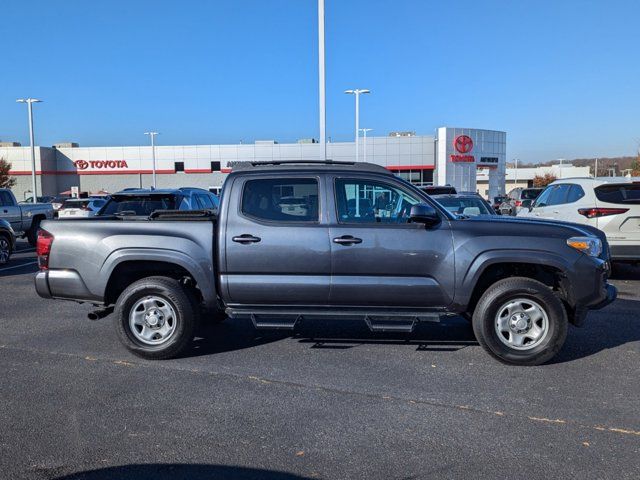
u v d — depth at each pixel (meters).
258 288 5.86
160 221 6.04
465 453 3.93
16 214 17.30
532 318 5.72
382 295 5.80
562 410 4.65
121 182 57.66
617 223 10.13
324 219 5.86
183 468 3.74
